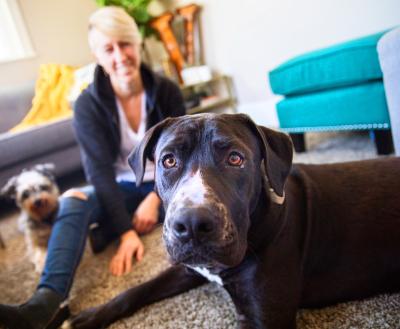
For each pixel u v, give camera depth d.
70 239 1.33
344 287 0.97
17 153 2.58
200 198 0.71
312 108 2.15
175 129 0.88
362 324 0.91
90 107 1.62
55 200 1.91
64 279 1.21
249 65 3.49
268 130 0.94
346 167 1.06
